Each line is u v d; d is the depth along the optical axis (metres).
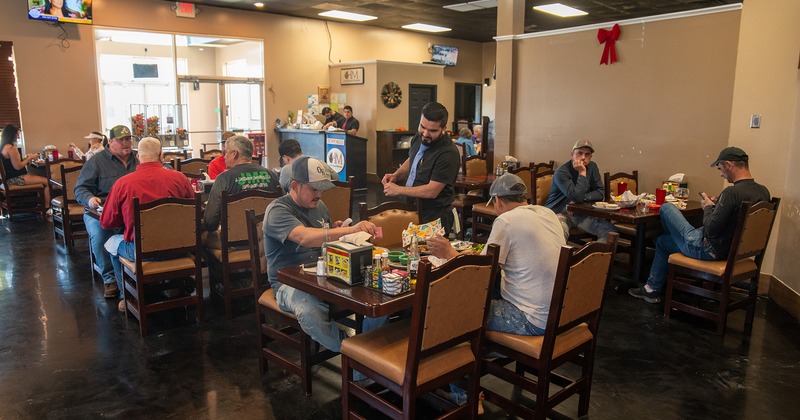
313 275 2.50
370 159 11.31
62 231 5.96
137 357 3.26
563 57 5.89
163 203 3.44
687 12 4.86
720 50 4.73
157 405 2.74
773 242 4.41
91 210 4.12
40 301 4.19
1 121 8.03
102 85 12.25
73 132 8.62
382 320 2.79
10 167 7.07
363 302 2.13
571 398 2.85
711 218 3.60
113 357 3.26
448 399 2.65
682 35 4.95
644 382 3.00
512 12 6.26
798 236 4.00
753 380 3.04
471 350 2.32
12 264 5.16
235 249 3.87
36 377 3.01
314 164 2.70
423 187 3.36
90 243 4.73
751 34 4.44
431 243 2.46
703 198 3.94
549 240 2.43
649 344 3.49
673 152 5.15
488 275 2.21
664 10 10.12
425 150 3.49
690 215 4.31
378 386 2.79
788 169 4.27
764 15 4.36
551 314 2.28
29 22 8.08
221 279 4.05
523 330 2.44
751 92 4.48
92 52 8.64
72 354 3.29
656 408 2.75
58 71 8.39
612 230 4.68
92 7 8.51
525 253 2.43
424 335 2.02
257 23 10.30
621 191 4.78
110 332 3.62
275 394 2.85
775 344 3.51
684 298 4.32
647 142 5.32
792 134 4.24
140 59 12.52
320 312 2.62
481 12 10.30
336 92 11.65
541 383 2.35
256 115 11.11
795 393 2.90
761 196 3.58
